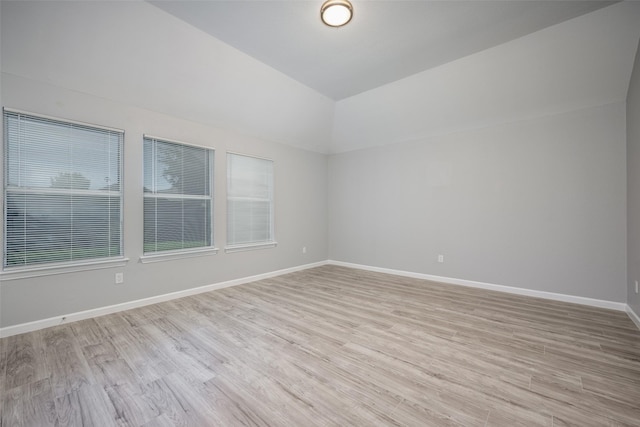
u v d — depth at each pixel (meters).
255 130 4.51
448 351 2.23
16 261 2.53
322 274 5.11
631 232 2.94
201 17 2.56
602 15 2.52
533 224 3.70
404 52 3.13
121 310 3.14
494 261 4.02
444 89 3.76
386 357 2.14
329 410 1.56
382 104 4.38
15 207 2.53
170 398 1.67
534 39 2.87
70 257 2.83
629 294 3.00
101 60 2.71
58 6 2.26
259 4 2.39
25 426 1.45
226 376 1.89
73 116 2.82
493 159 4.02
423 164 4.73
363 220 5.56
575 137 3.41
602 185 3.25
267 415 1.52
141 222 3.31
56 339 2.43
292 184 5.32
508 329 2.65
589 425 1.45
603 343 2.36
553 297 3.56
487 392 1.72
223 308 3.26
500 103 3.66
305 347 2.31
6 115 2.48
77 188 2.87
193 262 3.81
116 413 1.54
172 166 3.62
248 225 4.55
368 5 2.38
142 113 3.31
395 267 5.09
